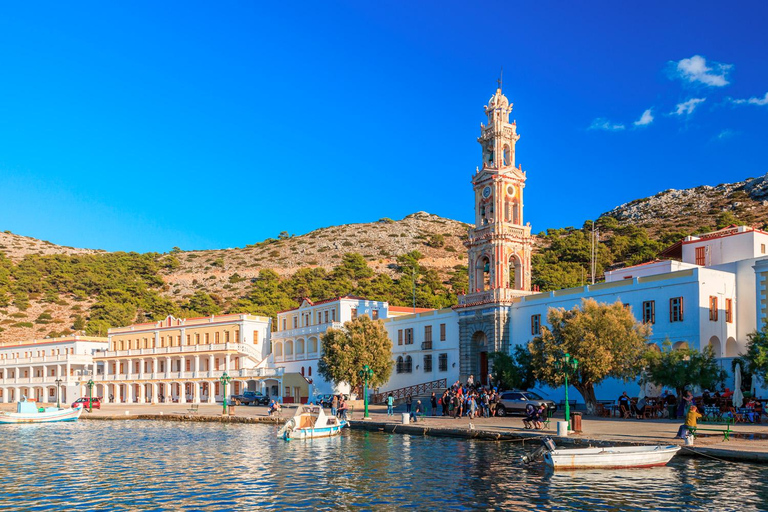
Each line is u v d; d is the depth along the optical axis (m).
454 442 44.00
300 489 30.70
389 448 42.28
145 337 120.06
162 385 113.94
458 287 175.12
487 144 78.06
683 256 68.25
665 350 52.09
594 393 59.59
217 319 110.00
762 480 29.30
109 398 121.31
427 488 30.09
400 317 86.69
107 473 35.75
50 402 125.56
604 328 51.28
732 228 66.56
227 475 34.50
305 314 102.19
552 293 67.38
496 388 60.31
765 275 52.53
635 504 26.30
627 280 60.84
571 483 30.27
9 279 195.88
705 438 37.12
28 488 31.92
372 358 76.44
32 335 164.00
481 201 77.44
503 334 71.19
